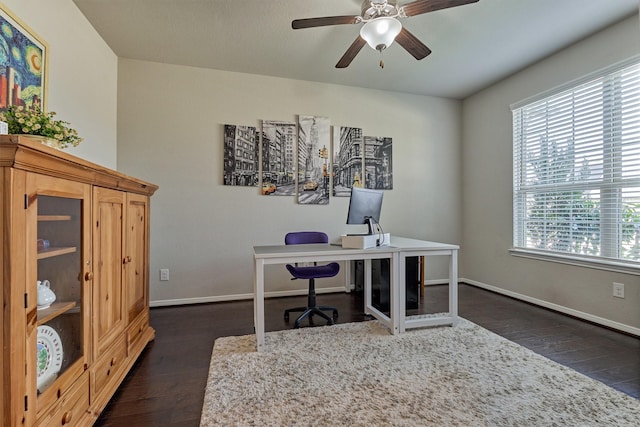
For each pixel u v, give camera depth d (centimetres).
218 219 337
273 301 339
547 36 272
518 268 348
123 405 157
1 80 151
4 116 131
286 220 359
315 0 225
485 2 226
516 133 352
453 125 430
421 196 416
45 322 118
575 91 287
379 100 396
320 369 188
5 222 95
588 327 259
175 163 324
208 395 161
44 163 108
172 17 243
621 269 247
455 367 190
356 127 385
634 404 153
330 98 375
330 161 374
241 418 143
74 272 136
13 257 97
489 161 388
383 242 263
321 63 322
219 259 337
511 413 146
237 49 293
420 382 173
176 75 324
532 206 334
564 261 293
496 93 377
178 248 325
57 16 204
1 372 95
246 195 345
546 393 163
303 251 228
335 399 158
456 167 432
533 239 332
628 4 229
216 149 335
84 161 129
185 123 326
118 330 176
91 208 145
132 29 259
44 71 186
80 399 134
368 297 294
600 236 267
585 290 277
